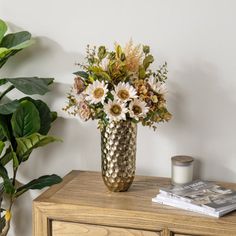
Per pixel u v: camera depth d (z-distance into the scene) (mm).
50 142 2096
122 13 2057
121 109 1741
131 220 1698
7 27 2199
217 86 2006
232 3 1935
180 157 1962
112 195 1852
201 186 1847
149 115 1787
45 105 2146
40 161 2289
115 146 1827
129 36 2064
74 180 2041
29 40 2082
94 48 2002
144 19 2035
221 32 1966
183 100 2049
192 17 1984
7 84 2264
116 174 1847
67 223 1784
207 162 2064
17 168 2158
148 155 2123
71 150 2238
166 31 2020
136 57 1815
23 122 2061
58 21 2143
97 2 2078
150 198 1816
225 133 2027
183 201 1710
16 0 2178
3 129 2080
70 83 2184
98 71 1769
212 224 1613
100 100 1731
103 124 1824
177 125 2072
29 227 2365
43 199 1812
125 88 1748
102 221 1733
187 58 2020
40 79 2076
